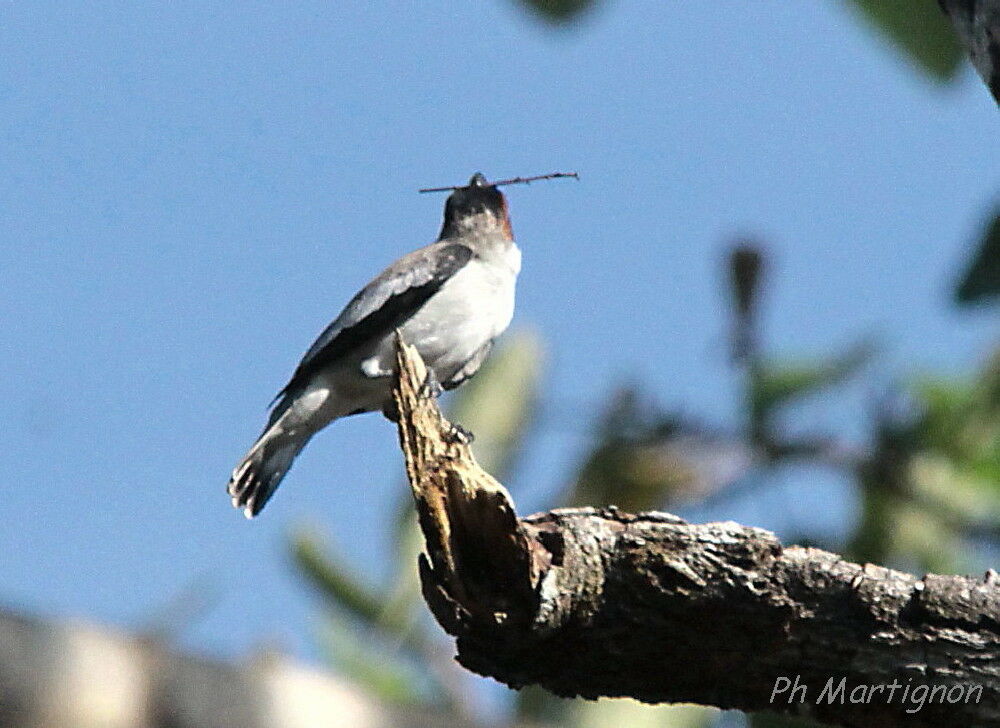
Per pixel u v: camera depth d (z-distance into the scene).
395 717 3.05
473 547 6.12
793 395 8.85
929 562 8.88
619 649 6.42
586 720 8.06
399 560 8.29
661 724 8.09
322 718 2.94
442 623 6.31
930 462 8.90
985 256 8.62
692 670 6.50
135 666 2.78
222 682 2.85
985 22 5.54
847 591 6.36
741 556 6.39
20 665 2.66
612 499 8.99
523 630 6.25
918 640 6.30
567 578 6.27
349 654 8.14
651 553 6.34
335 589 8.30
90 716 2.70
